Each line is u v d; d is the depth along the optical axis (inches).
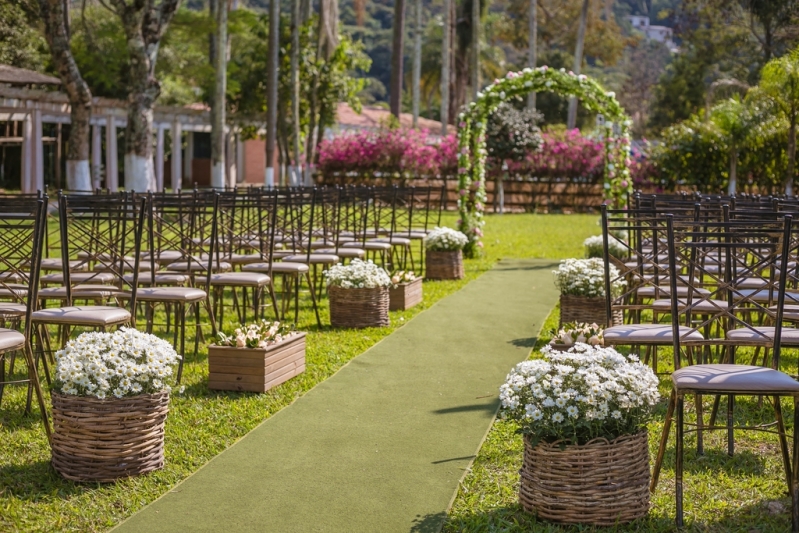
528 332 277.7
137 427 146.9
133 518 131.6
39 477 147.3
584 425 124.8
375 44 2456.9
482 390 204.1
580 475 125.9
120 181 1264.8
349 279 282.4
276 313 283.6
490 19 1907.0
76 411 145.1
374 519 131.0
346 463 154.5
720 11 949.2
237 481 146.0
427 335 271.1
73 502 137.7
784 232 137.7
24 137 836.0
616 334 162.9
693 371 133.1
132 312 196.1
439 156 971.9
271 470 151.1
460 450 161.5
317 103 1167.0
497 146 935.0
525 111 973.2
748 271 159.6
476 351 248.1
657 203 263.3
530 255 520.1
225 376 200.7
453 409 187.9
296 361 216.2
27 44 884.6
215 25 877.8
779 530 127.3
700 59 1198.3
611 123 510.9
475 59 1210.0
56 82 828.0
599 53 1855.3
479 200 505.4
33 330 220.8
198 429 173.2
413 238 418.0
